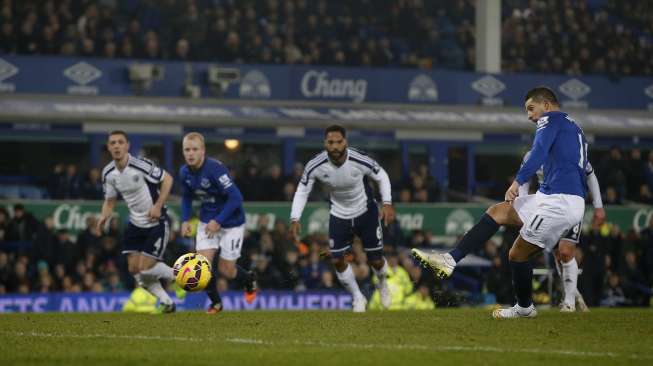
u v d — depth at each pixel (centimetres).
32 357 1008
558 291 2445
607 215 3347
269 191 3145
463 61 3981
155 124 3325
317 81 3544
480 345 1098
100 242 2728
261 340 1153
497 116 3600
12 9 3378
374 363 962
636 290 2869
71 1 3519
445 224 3244
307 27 3831
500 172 3734
